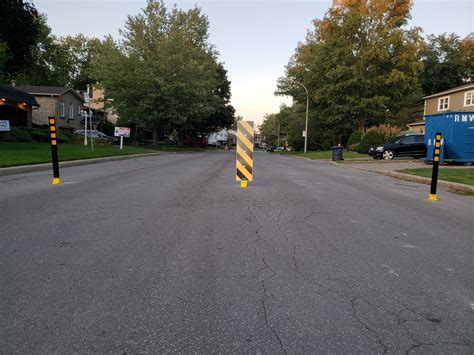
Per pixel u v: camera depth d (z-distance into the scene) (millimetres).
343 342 2508
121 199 7418
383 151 24312
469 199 8914
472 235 5391
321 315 2869
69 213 6074
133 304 2980
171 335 2555
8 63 32344
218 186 9656
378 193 9453
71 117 45219
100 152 20734
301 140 55344
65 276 3498
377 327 2709
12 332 2549
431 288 3424
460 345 2502
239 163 9648
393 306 3047
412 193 9711
